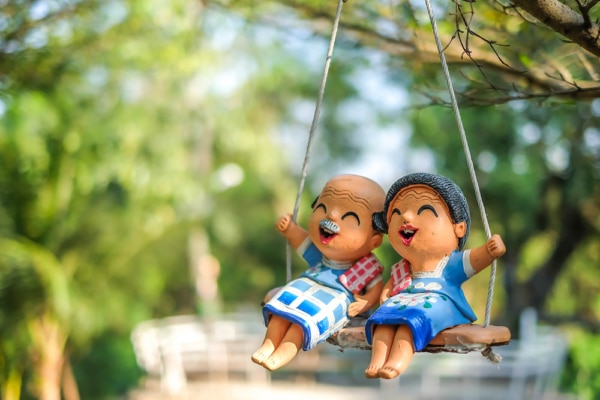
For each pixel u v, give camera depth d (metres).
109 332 12.30
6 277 8.73
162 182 11.92
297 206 3.13
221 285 17.22
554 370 9.20
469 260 2.71
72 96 9.30
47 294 9.03
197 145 15.40
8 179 8.93
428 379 9.50
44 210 9.38
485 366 9.16
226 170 16.33
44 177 9.33
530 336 9.70
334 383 10.51
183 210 13.43
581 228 10.84
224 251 16.62
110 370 11.95
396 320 2.57
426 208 2.73
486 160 10.31
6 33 5.10
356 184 2.95
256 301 18.31
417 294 2.70
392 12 4.37
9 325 8.99
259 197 16.59
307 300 2.83
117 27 6.11
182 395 9.85
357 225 2.90
